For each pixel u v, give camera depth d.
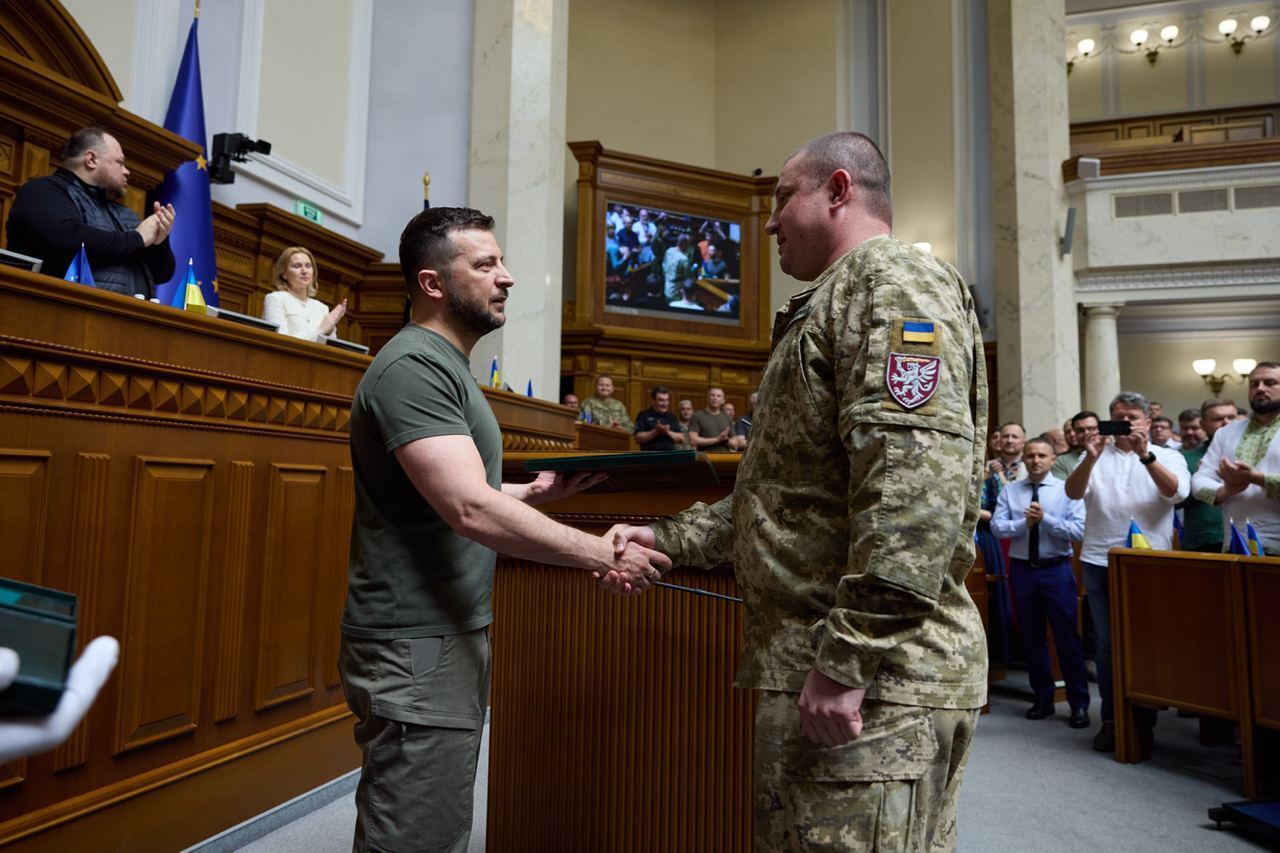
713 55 13.62
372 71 7.34
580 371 11.16
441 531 1.49
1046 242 9.95
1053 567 4.30
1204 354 13.03
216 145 5.65
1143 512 3.95
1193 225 10.09
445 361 1.49
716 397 9.22
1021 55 10.21
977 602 4.79
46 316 1.88
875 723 1.17
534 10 7.20
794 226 1.42
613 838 1.97
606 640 2.01
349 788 2.90
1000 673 5.35
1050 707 4.39
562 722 2.05
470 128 7.13
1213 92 15.26
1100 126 15.55
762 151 13.22
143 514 2.13
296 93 6.54
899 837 1.16
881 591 1.09
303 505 2.72
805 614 1.25
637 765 1.96
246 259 6.12
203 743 2.33
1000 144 10.32
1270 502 3.84
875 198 1.40
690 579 1.92
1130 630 3.63
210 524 2.35
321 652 2.81
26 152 4.35
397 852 1.42
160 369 2.15
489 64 7.14
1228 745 3.89
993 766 3.54
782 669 1.24
